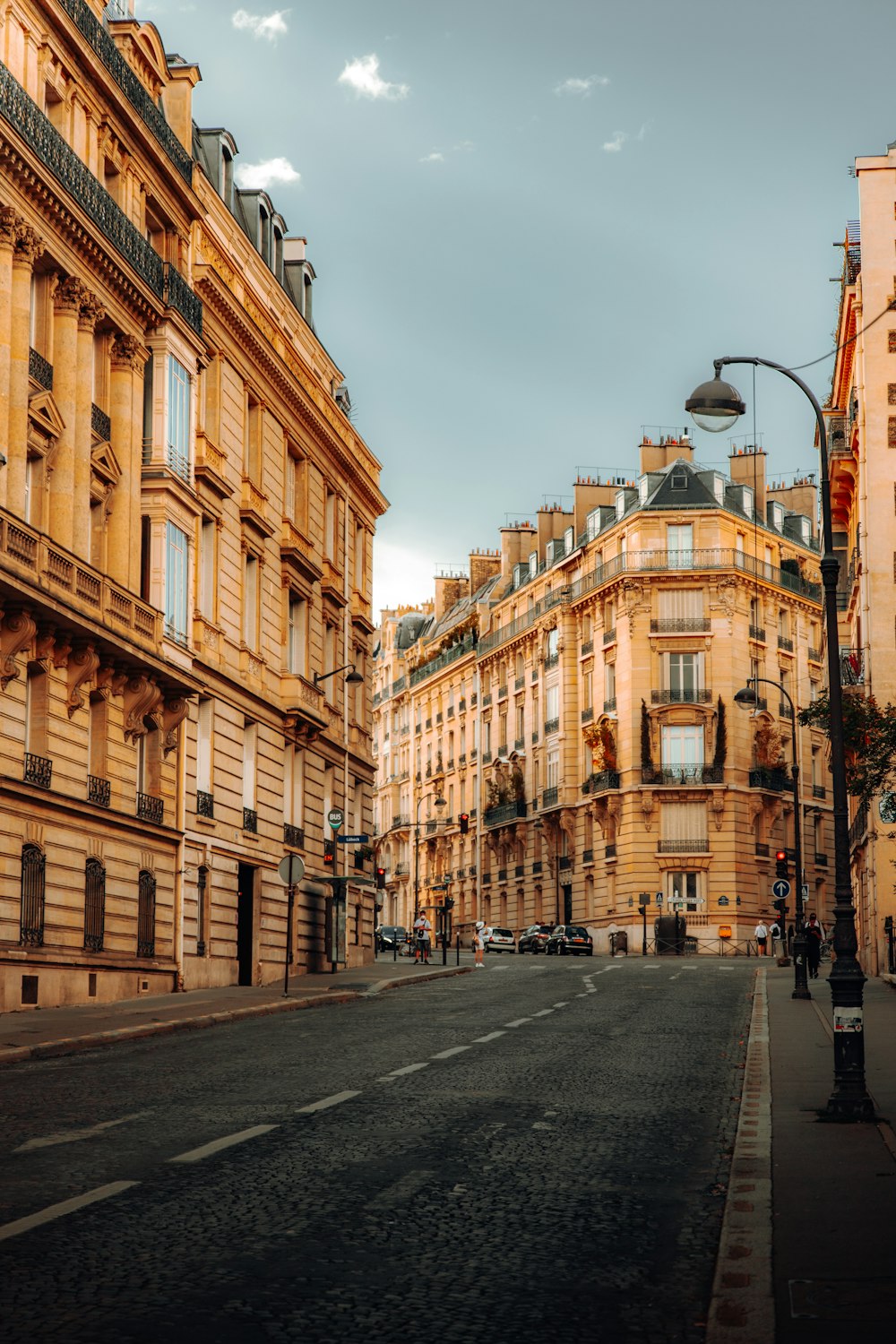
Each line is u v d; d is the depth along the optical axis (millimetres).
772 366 18391
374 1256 9078
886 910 49750
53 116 33312
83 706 32500
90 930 32719
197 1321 7609
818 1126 14273
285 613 48594
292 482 50781
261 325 46469
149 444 37156
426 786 120125
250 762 44969
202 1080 17859
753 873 85188
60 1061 21266
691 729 85312
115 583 33188
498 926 92625
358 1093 16453
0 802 28328
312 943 50938
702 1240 9789
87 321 33312
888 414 51688
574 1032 25078
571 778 92750
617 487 97438
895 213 52844
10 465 29484
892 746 35688
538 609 98688
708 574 85938
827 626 17234
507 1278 8688
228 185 46375
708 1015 29766
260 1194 10734
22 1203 10250
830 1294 8172
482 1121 14523
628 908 84750
